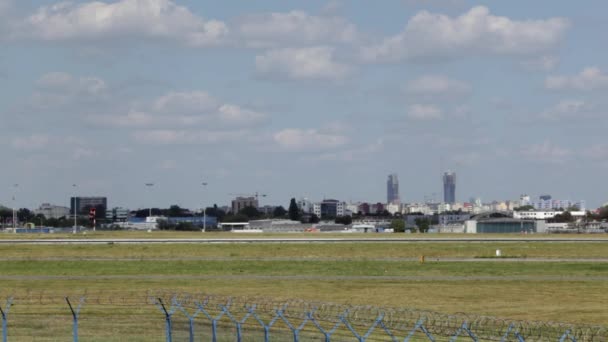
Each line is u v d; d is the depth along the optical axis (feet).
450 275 424.46
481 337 215.31
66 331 234.38
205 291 351.46
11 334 231.09
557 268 460.14
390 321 239.71
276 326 233.76
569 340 211.00
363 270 448.24
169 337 200.13
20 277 412.36
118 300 306.55
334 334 218.79
